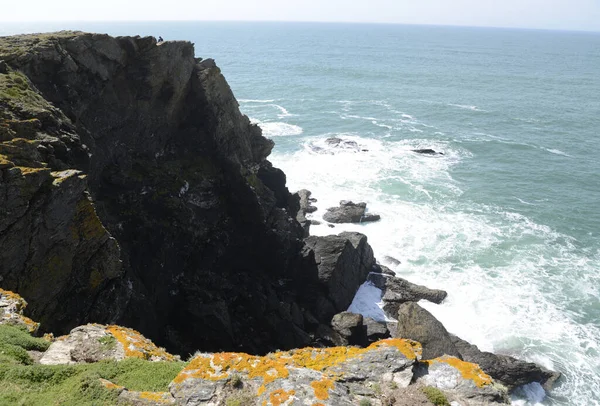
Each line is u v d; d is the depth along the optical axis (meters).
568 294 43.34
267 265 42.84
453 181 68.50
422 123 103.00
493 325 39.25
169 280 35.09
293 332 35.72
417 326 35.25
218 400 12.66
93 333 17.39
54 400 12.84
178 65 40.72
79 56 33.28
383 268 46.19
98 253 25.09
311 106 117.62
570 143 91.12
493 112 116.25
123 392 13.19
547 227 55.81
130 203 34.31
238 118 47.53
